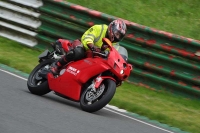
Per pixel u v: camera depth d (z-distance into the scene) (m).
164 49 36.81
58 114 25.38
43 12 42.88
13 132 20.56
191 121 30.83
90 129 23.47
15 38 44.69
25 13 43.69
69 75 29.00
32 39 43.81
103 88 27.72
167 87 36.97
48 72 30.17
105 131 23.72
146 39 37.72
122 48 29.17
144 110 30.62
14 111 24.19
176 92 36.62
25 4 43.66
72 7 41.09
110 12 46.56
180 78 36.31
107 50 27.97
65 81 29.17
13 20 44.44
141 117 29.69
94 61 28.06
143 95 35.91
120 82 28.62
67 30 42.03
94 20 40.34
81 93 28.94
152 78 37.31
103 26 28.69
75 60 29.17
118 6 47.28
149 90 37.34
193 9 47.50
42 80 30.73
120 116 28.59
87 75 28.25
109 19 39.28
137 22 45.22
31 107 25.84
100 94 27.56
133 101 33.75
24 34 44.06
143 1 48.25
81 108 28.02
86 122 24.83
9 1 44.75
